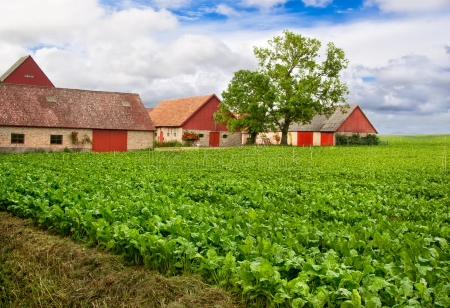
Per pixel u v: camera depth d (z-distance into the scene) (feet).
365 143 208.03
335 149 161.27
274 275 19.94
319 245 26.25
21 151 129.70
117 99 156.97
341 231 27.78
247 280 20.51
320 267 20.33
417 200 45.73
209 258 23.11
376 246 25.38
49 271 26.53
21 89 140.36
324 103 182.19
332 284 19.48
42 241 30.86
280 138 222.69
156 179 60.08
